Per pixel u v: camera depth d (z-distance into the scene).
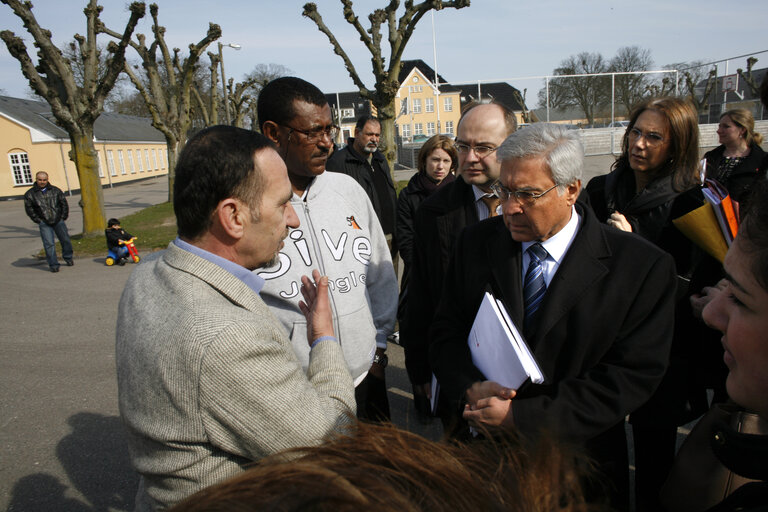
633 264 1.51
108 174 36.28
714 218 1.74
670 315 1.52
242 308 1.06
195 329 0.95
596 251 1.53
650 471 2.01
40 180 8.34
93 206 11.38
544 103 20.84
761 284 0.74
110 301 6.40
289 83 1.81
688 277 2.16
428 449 0.52
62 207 8.61
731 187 4.11
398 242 4.34
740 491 0.84
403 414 3.28
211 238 1.10
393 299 2.23
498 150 1.57
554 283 1.54
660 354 1.47
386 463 0.49
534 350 1.55
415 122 39.81
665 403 1.85
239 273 1.12
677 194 2.22
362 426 0.56
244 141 1.09
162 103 18.02
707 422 1.35
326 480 0.42
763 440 0.81
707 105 18.89
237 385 0.94
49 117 34.69
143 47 17.12
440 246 2.26
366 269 2.04
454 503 0.44
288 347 1.10
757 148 4.11
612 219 2.05
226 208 1.06
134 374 1.02
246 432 0.96
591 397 1.43
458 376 1.63
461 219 2.25
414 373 2.27
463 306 1.83
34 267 8.98
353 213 2.04
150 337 0.99
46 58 10.59
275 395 0.97
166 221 14.15
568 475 0.52
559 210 1.51
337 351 1.27
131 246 8.91
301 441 0.98
